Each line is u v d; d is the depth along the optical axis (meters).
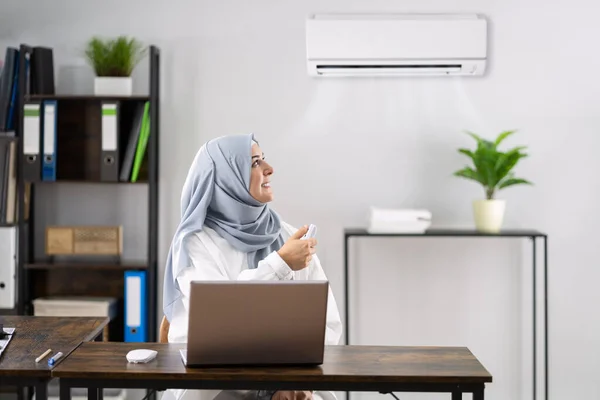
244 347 1.97
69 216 4.04
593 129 3.90
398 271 4.00
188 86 3.97
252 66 3.96
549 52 3.90
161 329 2.74
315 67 3.86
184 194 2.66
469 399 3.98
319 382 1.94
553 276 3.95
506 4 3.90
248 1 3.95
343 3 3.92
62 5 3.98
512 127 3.92
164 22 3.96
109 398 3.81
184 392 2.43
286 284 1.94
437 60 3.82
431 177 3.95
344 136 3.96
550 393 3.98
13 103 3.82
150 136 3.77
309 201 3.98
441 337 4.00
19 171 3.77
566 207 3.93
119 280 4.00
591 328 3.96
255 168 2.60
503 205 3.69
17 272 3.85
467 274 3.99
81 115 3.92
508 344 3.99
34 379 2.01
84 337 2.38
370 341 4.02
